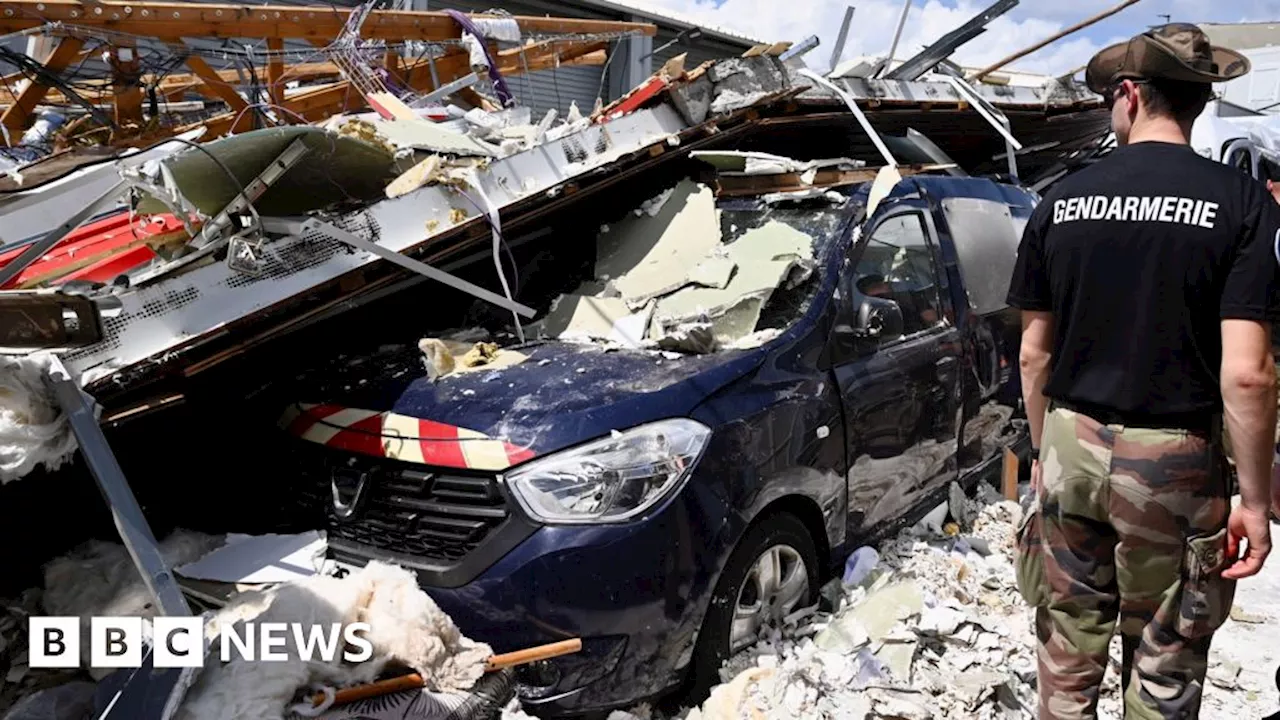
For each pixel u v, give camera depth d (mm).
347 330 3723
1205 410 1972
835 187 3873
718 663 2725
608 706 2518
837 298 3256
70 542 2977
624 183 4102
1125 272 1976
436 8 10570
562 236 4145
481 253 3852
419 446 2666
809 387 3025
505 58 7129
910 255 3713
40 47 5062
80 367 2604
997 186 4547
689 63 14234
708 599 2621
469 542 2520
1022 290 2258
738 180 3885
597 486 2482
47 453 2355
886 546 3535
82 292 2680
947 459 3805
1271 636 3291
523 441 2533
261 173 2916
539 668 2436
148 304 2729
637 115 3906
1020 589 2406
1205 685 2953
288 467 3029
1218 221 1867
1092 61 2223
